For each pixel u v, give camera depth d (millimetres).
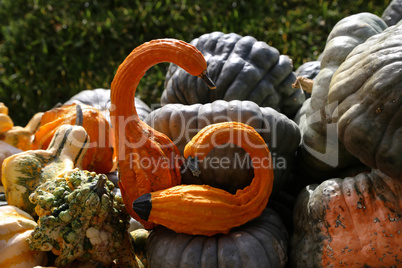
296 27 4785
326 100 2203
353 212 1931
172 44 1964
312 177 2434
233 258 1886
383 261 1896
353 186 1964
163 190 1964
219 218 1919
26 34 4914
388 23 2742
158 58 1976
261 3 5023
